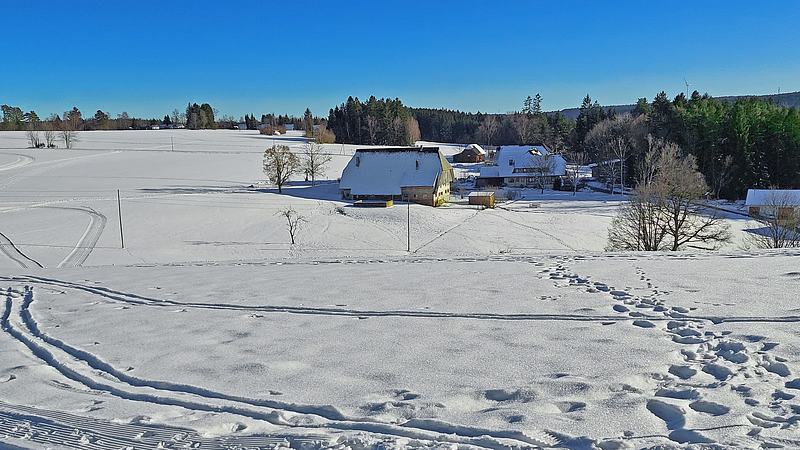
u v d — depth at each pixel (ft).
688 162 142.20
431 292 38.22
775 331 24.54
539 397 19.45
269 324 32.60
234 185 233.55
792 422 16.22
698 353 23.06
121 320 35.73
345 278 46.91
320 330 30.45
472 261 54.49
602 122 376.27
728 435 15.66
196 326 33.12
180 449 17.17
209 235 134.31
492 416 18.13
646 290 34.60
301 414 19.30
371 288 41.14
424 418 18.26
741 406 17.58
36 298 44.88
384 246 129.08
